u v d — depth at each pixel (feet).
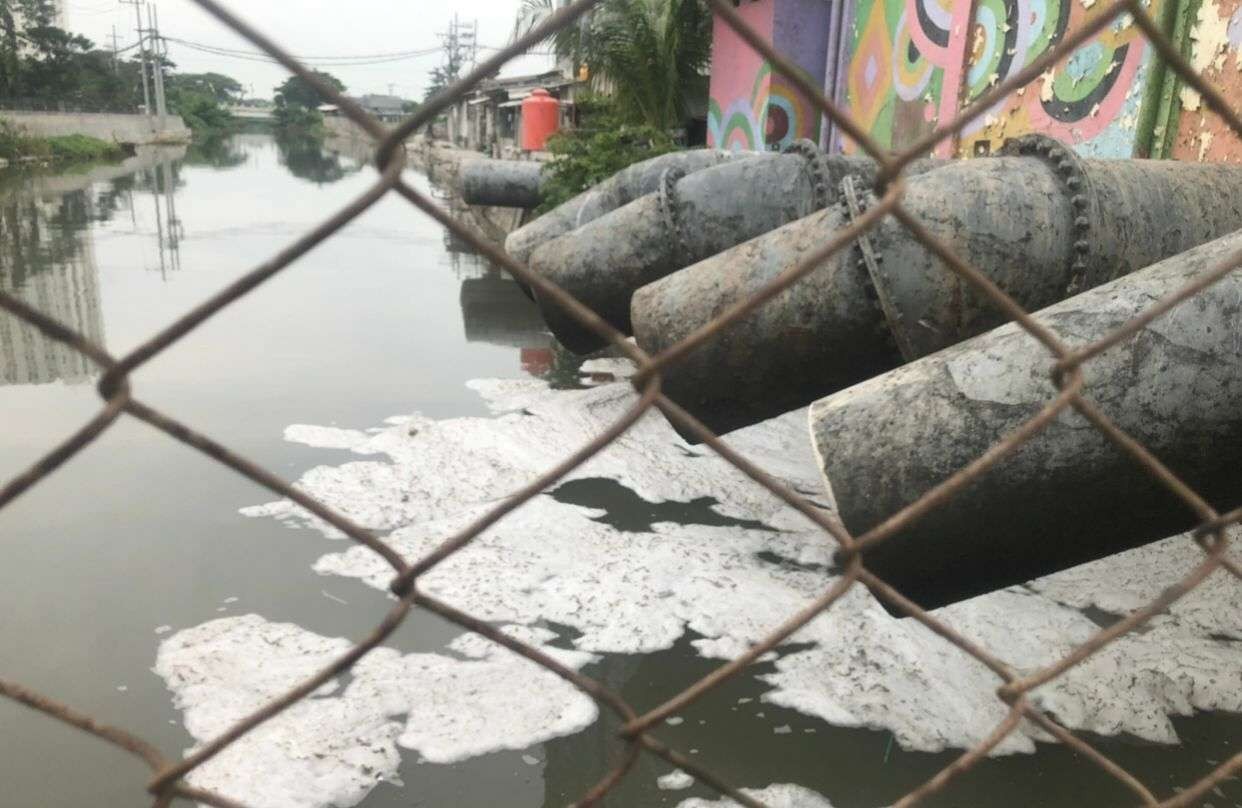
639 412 2.23
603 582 12.84
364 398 22.24
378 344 28.40
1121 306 7.47
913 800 2.96
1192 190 11.43
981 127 21.83
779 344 12.54
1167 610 11.88
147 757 2.10
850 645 11.33
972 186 11.24
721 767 9.38
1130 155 16.53
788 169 17.84
